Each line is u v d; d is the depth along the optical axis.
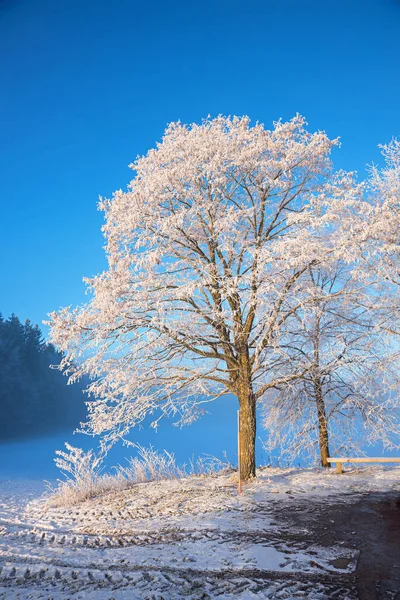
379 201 17.66
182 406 15.50
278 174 15.02
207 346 15.17
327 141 14.78
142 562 7.23
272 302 13.80
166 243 14.59
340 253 12.52
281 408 18.67
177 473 18.00
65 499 14.79
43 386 85.06
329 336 17.00
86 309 14.16
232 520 9.47
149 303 13.80
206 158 14.55
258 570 6.58
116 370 14.27
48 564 7.45
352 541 7.75
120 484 16.20
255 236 15.27
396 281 16.02
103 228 14.77
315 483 12.88
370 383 16.83
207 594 5.82
